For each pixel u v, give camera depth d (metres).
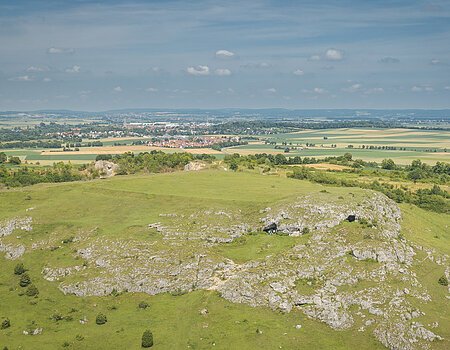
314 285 121.62
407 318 111.31
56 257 142.00
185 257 133.25
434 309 116.00
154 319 113.69
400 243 138.75
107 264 134.50
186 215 154.50
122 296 125.25
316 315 114.00
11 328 111.75
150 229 147.25
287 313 114.62
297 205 148.50
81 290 127.00
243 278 122.69
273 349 101.69
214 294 121.12
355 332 109.44
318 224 140.38
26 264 141.75
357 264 127.12
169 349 101.94
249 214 153.50
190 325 110.19
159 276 128.75
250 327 108.56
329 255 129.88
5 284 133.50
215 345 102.75
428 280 127.25
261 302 117.19
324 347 103.81
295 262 127.75
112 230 149.12
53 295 126.81
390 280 123.25
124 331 109.25
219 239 142.25
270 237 142.00
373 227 140.12
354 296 117.81
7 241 152.50
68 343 104.62
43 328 111.69
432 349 103.44
